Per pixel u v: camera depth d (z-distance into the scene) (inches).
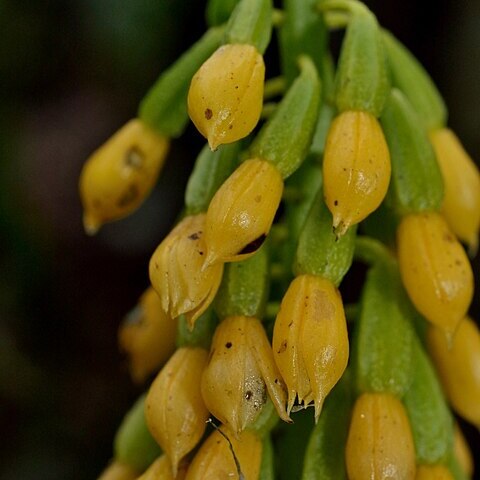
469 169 8.9
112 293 16.5
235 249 7.9
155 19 15.4
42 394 16.0
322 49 8.9
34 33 15.7
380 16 16.1
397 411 8.3
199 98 7.9
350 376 8.5
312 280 8.1
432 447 8.5
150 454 8.9
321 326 7.9
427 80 9.0
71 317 16.3
